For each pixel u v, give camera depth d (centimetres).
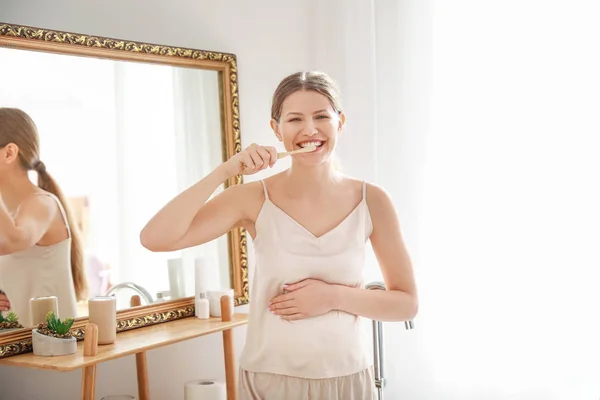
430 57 233
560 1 211
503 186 221
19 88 179
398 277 140
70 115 189
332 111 134
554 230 213
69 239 188
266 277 133
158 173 210
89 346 167
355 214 138
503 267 221
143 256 205
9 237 175
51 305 181
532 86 216
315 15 257
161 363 217
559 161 212
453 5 229
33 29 179
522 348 219
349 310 132
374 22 244
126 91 202
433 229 233
